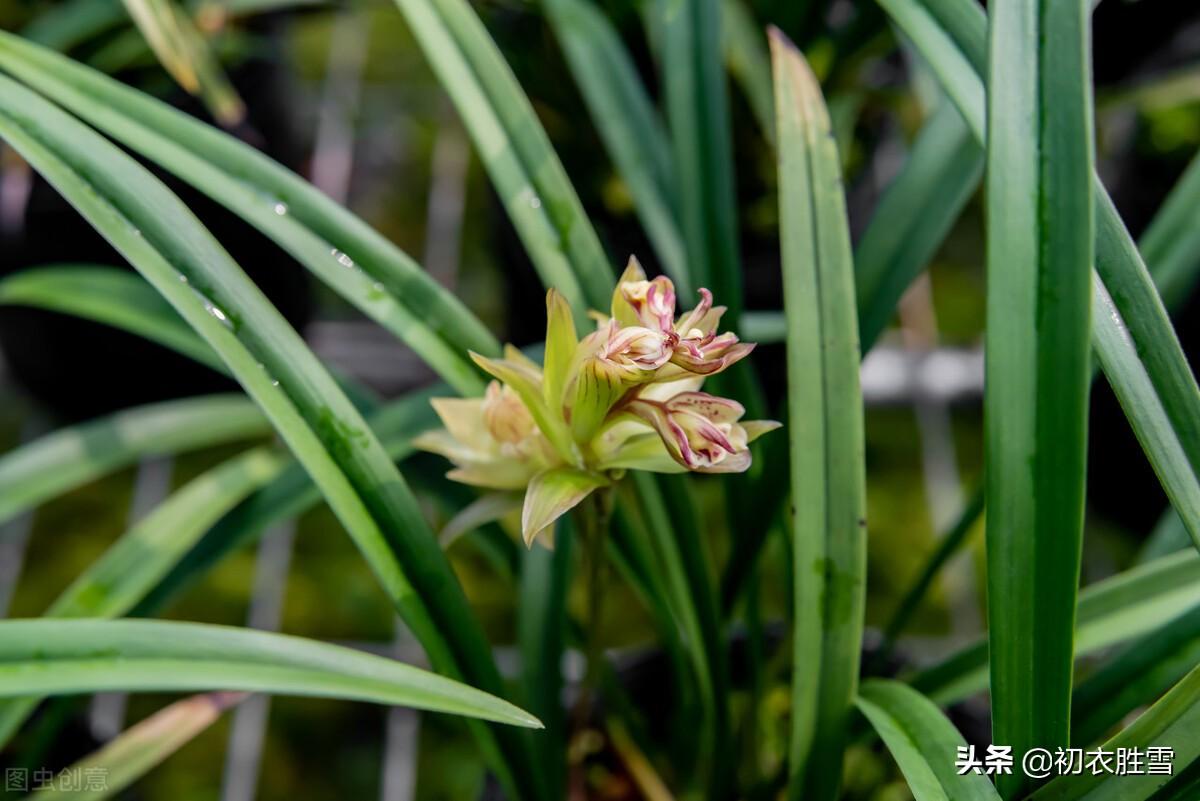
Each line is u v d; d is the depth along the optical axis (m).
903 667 0.52
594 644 0.44
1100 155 0.72
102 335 0.63
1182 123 0.66
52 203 0.59
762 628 0.53
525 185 0.44
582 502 0.41
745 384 0.47
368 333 0.73
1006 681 0.38
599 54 0.53
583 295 0.44
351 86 0.82
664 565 0.46
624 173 0.52
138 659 0.37
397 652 0.62
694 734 0.50
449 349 0.43
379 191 0.79
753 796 0.49
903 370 0.71
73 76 0.42
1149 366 0.39
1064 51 0.38
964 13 0.42
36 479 0.50
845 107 0.63
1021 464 0.38
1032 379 0.38
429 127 0.82
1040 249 0.38
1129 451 0.63
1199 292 0.59
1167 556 0.46
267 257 0.63
